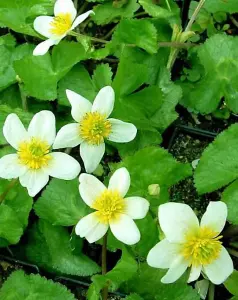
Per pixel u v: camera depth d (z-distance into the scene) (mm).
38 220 297
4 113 305
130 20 310
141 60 323
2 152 302
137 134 308
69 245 286
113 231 252
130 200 258
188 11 362
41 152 267
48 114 271
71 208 285
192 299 263
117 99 300
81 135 276
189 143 326
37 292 268
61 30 308
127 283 278
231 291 276
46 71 313
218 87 321
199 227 245
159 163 285
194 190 314
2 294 269
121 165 282
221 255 246
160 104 312
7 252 300
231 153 288
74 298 266
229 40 318
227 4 340
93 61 340
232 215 281
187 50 336
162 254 243
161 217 242
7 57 324
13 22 332
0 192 290
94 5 364
